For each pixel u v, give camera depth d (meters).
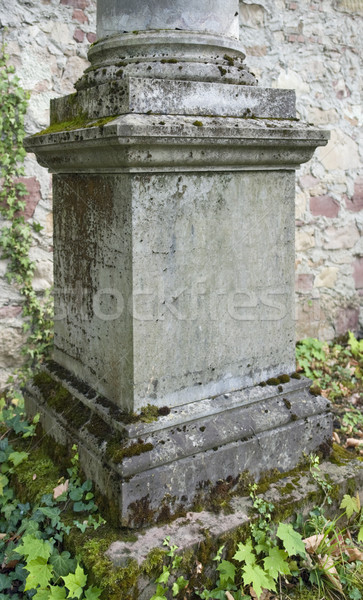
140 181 2.05
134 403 2.17
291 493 2.34
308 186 4.47
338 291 4.75
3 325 3.56
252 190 2.35
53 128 2.41
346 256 4.75
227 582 2.07
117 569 1.91
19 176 3.51
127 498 2.06
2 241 3.49
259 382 2.52
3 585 2.14
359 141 4.66
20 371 3.64
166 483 2.14
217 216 2.27
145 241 2.10
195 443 2.21
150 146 1.95
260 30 4.14
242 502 2.28
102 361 2.36
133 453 2.09
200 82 2.14
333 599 2.12
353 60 4.55
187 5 2.21
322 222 4.58
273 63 4.23
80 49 3.60
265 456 2.41
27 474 2.48
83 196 2.36
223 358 2.39
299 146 2.33
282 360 2.60
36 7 3.43
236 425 2.34
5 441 2.71
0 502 2.45
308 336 4.65
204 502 2.25
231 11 2.34
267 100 2.32
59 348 2.77
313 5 4.32
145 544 2.02
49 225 3.65
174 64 2.15
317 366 4.18
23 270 3.59
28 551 2.04
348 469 2.54
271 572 2.06
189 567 2.03
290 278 2.56
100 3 2.34
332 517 2.41
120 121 1.89
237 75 2.27
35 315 3.65
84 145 2.08
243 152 2.21
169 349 2.23
